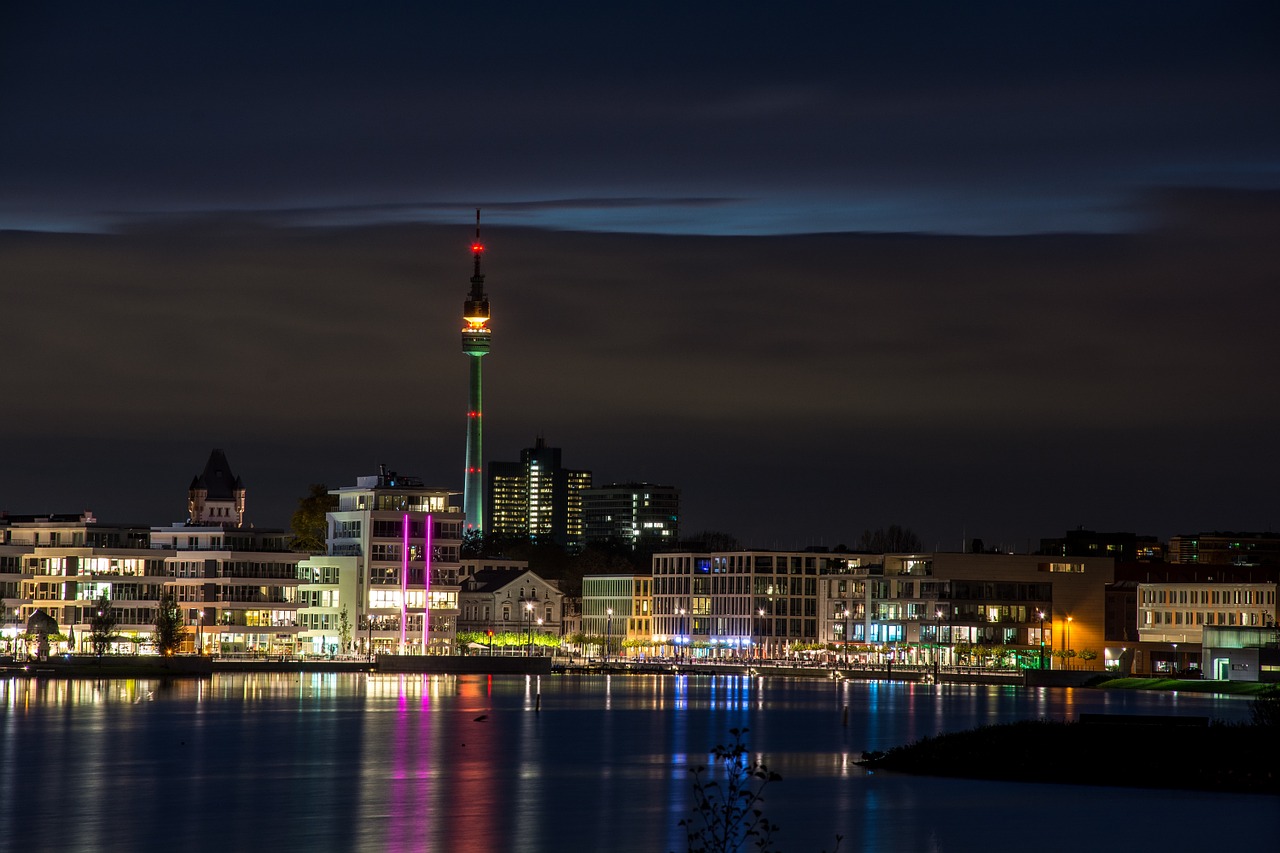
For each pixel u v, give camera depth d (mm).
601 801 101000
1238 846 84625
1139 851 83312
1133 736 110500
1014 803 97562
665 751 135000
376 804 99812
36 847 84438
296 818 94000
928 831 88688
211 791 106000
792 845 84938
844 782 107938
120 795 103938
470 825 91500
